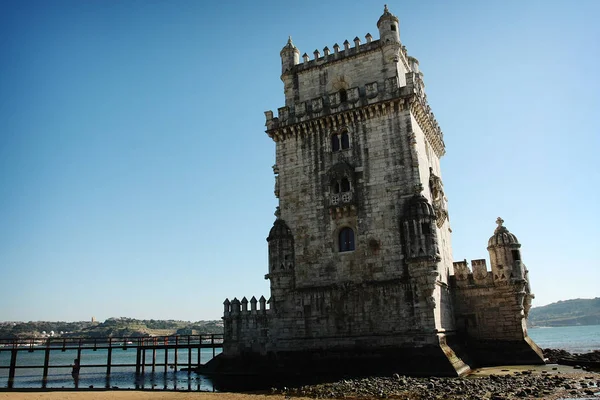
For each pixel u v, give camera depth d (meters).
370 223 42.84
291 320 43.81
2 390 40.81
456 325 46.41
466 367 40.50
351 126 45.94
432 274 39.09
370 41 48.91
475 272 46.94
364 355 40.19
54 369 83.06
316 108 47.47
